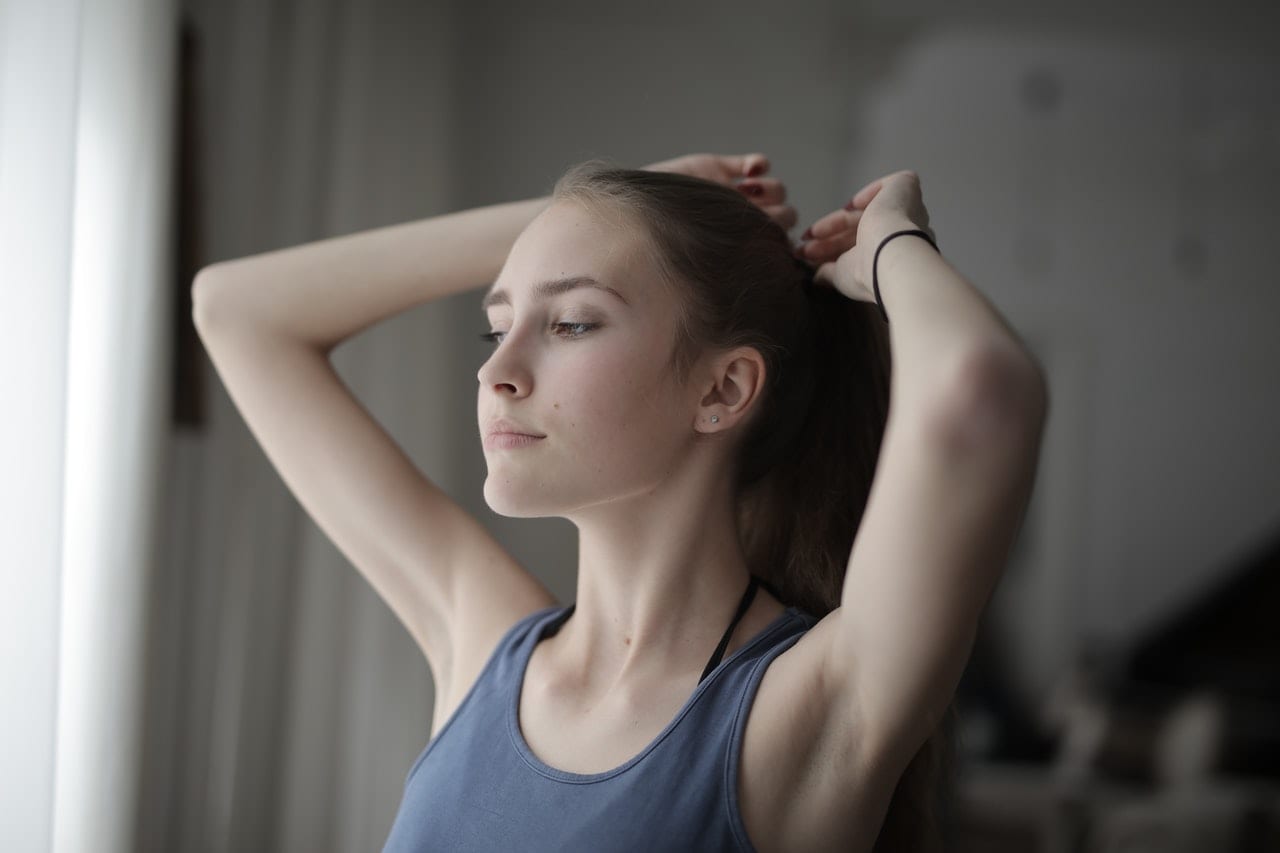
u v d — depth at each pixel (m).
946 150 5.45
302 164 2.59
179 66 2.07
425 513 1.05
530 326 0.87
